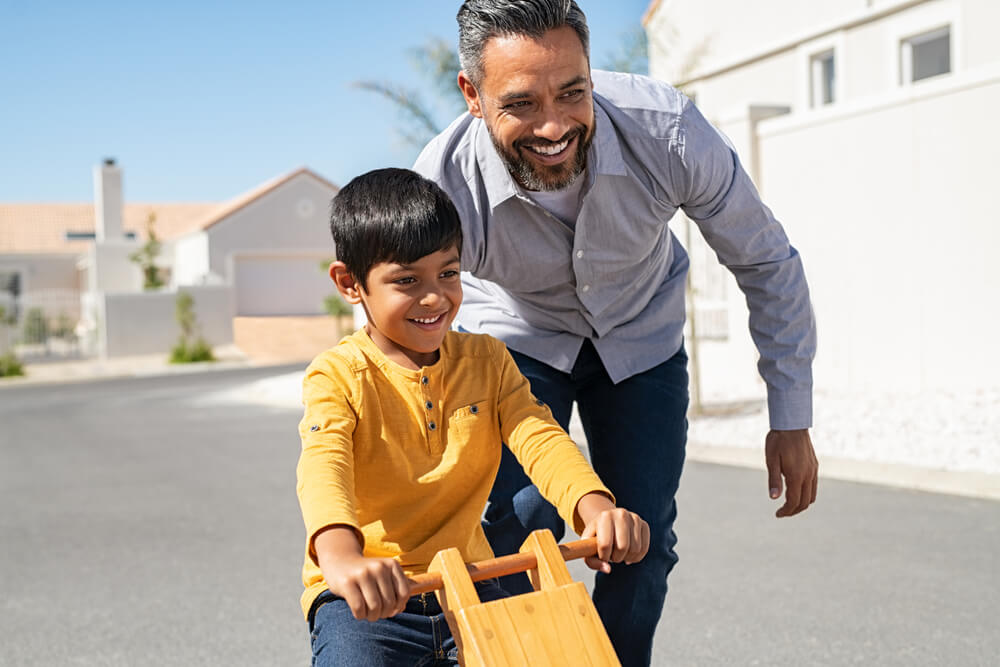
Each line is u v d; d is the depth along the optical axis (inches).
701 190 116.0
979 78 393.1
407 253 88.5
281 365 1074.7
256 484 339.6
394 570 75.2
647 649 113.7
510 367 100.7
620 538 83.5
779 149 482.9
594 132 111.2
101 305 1235.9
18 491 343.0
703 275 534.9
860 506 263.1
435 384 94.9
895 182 428.5
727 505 271.3
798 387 122.3
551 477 92.0
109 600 206.8
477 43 101.4
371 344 95.0
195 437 480.1
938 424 349.7
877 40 539.5
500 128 102.7
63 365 1189.7
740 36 631.2
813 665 158.2
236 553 243.4
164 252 1753.2
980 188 396.2
